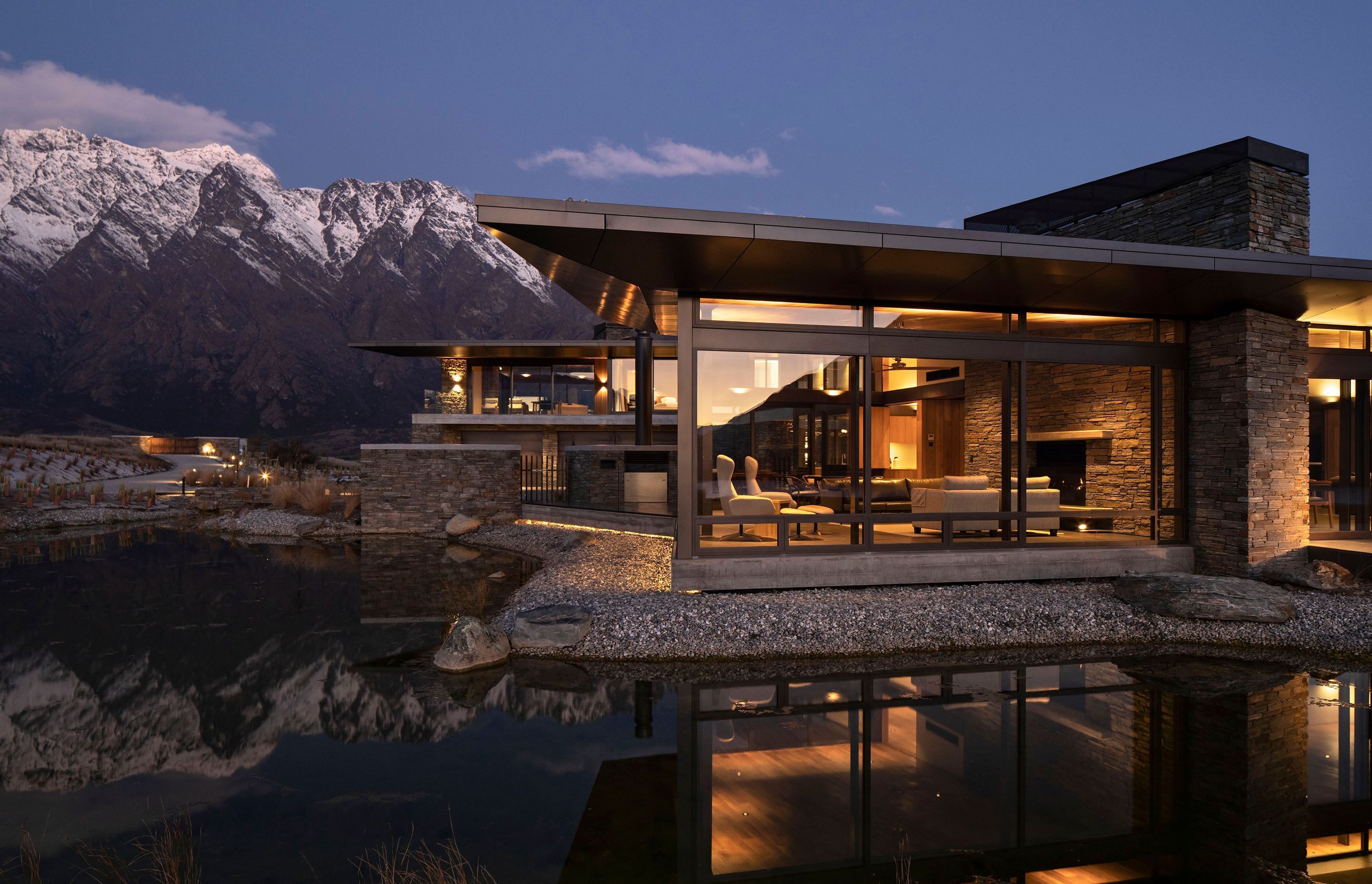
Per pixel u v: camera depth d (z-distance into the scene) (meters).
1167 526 9.27
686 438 8.10
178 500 21.28
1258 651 7.12
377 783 4.43
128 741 5.07
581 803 4.18
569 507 15.09
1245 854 3.70
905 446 11.73
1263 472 8.60
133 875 3.42
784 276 7.79
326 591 9.93
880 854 3.65
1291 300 8.48
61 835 3.81
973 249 7.26
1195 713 5.58
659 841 3.75
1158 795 4.33
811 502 8.38
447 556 12.96
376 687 6.17
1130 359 9.02
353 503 18.11
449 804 4.18
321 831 3.85
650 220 6.65
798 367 8.33
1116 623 7.50
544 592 8.65
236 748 4.95
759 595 7.90
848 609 7.40
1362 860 3.67
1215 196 10.32
